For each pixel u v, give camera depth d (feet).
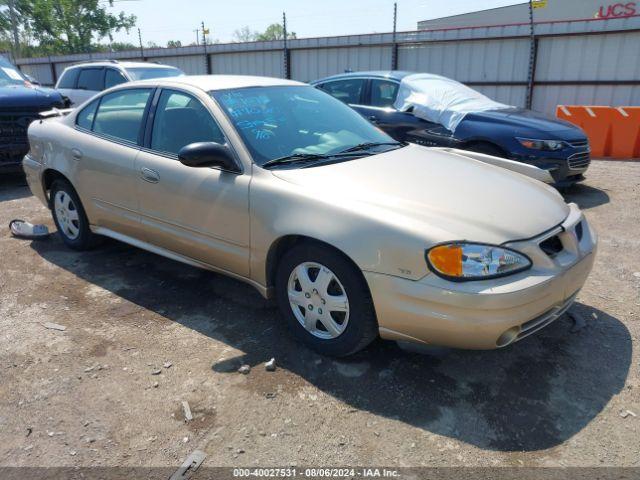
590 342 10.74
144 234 13.24
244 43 58.23
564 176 21.06
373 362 10.11
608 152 31.86
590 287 13.33
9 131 22.97
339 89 26.50
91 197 14.38
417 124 23.36
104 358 10.31
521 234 8.86
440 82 25.55
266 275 10.82
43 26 130.00
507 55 44.04
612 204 21.24
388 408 8.83
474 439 8.12
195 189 11.48
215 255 11.62
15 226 17.35
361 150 12.12
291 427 8.41
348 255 9.11
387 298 8.87
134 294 13.08
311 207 9.66
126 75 32.42
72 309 12.31
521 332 8.75
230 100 11.97
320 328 10.39
